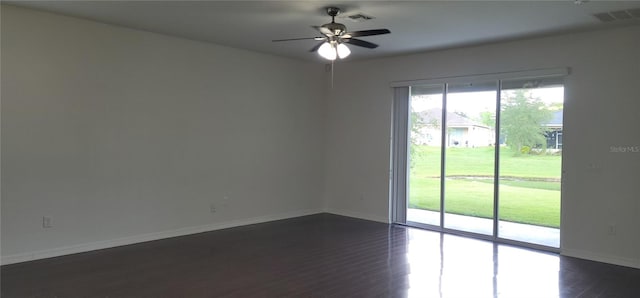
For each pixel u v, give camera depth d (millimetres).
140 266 4531
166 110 5672
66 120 4828
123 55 5250
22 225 4574
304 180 7496
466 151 6203
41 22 4625
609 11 4281
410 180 6812
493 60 5828
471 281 4262
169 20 4895
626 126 4859
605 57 4980
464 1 4039
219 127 6262
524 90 5668
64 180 4836
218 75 6215
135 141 5395
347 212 7516
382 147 7023
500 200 5902
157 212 5641
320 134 7707
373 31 4113
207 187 6160
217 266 4582
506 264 4848
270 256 4988
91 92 5004
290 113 7207
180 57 5785
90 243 5062
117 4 4336
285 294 3824
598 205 5055
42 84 4652
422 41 5668
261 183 6844
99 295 3727
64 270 4352
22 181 4559
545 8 4207
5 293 3734
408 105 6777
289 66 7156
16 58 4484
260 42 5988
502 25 4852
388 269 4582
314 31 5312
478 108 6066
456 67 6168
